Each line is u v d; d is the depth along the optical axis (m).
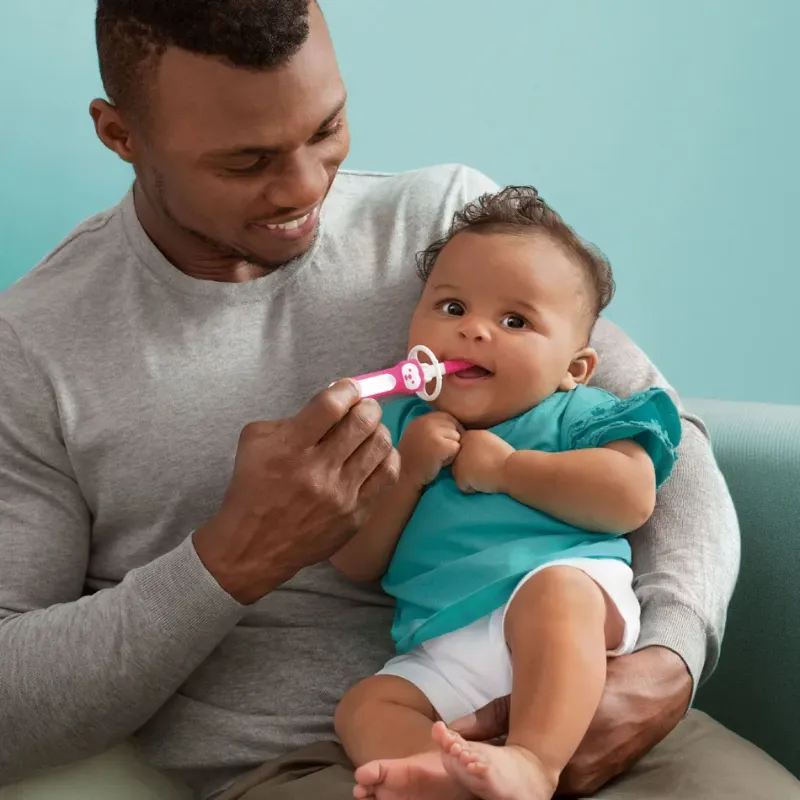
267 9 1.04
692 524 1.24
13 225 1.58
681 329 2.00
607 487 1.13
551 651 1.04
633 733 1.08
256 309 1.28
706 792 1.07
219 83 1.05
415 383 1.15
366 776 0.97
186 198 1.14
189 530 1.25
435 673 1.12
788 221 1.99
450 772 0.96
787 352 2.04
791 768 1.37
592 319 1.28
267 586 1.10
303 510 1.06
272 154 1.09
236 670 1.24
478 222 1.26
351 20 1.72
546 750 0.99
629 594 1.14
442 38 1.77
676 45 1.89
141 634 1.10
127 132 1.17
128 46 1.09
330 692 1.23
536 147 1.86
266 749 1.20
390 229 1.37
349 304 1.31
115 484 1.23
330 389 1.06
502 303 1.21
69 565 1.24
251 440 1.07
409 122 1.79
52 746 1.14
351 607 1.28
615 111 1.89
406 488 1.20
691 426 1.35
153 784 1.22
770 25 1.92
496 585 1.11
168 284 1.25
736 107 1.93
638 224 1.94
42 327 1.24
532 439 1.20
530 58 1.83
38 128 1.57
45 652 1.13
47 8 1.56
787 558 1.39
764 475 1.43
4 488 1.22
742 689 1.41
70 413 1.22
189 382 1.24
